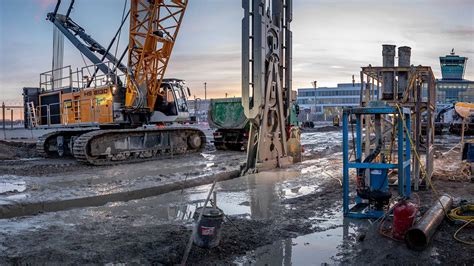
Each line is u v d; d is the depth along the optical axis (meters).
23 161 16.20
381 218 6.20
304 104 132.50
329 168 12.27
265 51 11.75
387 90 8.72
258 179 10.38
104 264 4.73
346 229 5.99
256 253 5.09
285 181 10.04
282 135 12.86
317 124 68.81
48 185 9.99
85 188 9.44
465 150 10.67
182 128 17.39
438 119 36.03
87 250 5.15
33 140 23.36
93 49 19.58
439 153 15.38
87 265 4.70
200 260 4.86
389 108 6.26
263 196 8.33
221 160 15.53
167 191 9.80
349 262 4.78
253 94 11.66
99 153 14.70
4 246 5.36
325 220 6.46
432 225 5.36
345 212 6.59
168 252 5.00
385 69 8.64
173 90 17.67
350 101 126.38
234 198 8.17
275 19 12.73
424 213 6.36
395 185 8.74
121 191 9.08
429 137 8.77
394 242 5.38
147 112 17.25
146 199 8.38
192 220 6.61
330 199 7.92
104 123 16.28
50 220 6.72
